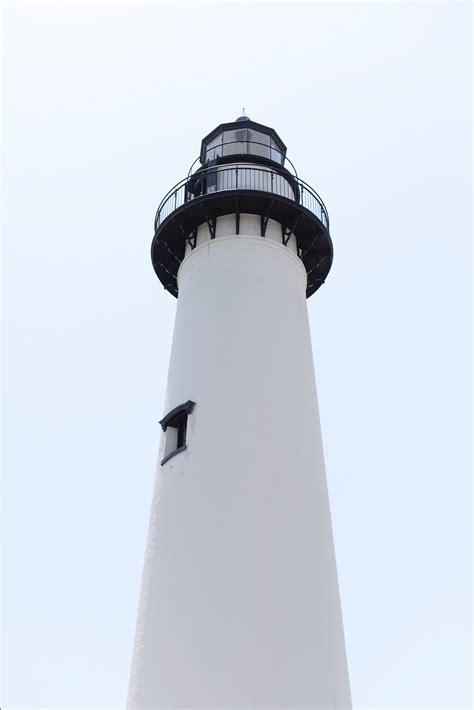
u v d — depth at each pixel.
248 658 15.64
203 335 20.33
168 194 23.08
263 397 19.05
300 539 17.61
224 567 16.66
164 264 23.91
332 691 16.28
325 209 23.50
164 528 17.97
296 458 18.70
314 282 24.81
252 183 22.45
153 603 17.14
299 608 16.69
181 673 15.78
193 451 18.53
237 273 20.98
